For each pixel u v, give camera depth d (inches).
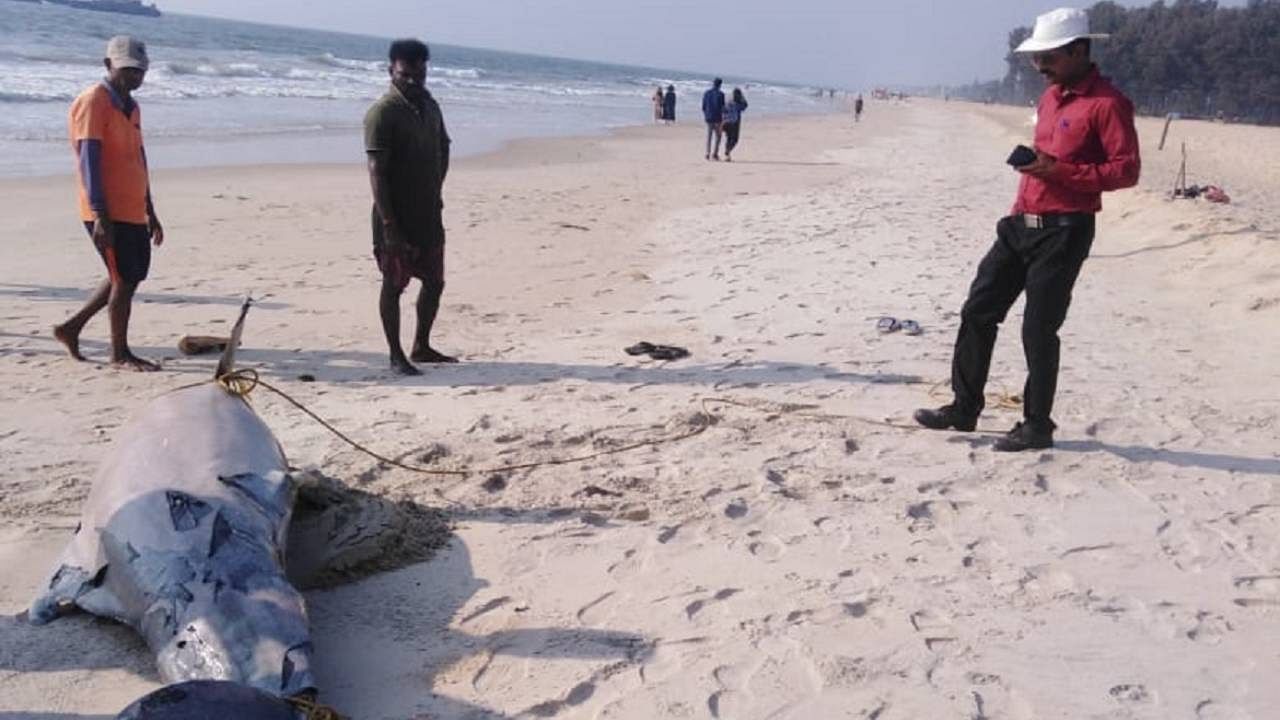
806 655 166.1
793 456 251.3
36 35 2284.7
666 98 1815.9
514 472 238.2
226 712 122.6
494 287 454.6
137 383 301.0
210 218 590.6
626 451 253.1
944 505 224.2
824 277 480.1
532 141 1266.0
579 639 169.2
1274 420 283.4
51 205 591.8
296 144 1016.9
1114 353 354.0
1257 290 427.2
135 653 160.9
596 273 488.7
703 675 160.1
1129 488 235.9
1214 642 172.7
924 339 370.0
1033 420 254.4
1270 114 4881.9
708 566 195.2
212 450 181.2
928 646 169.5
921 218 695.7
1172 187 864.3
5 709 146.7
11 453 243.3
